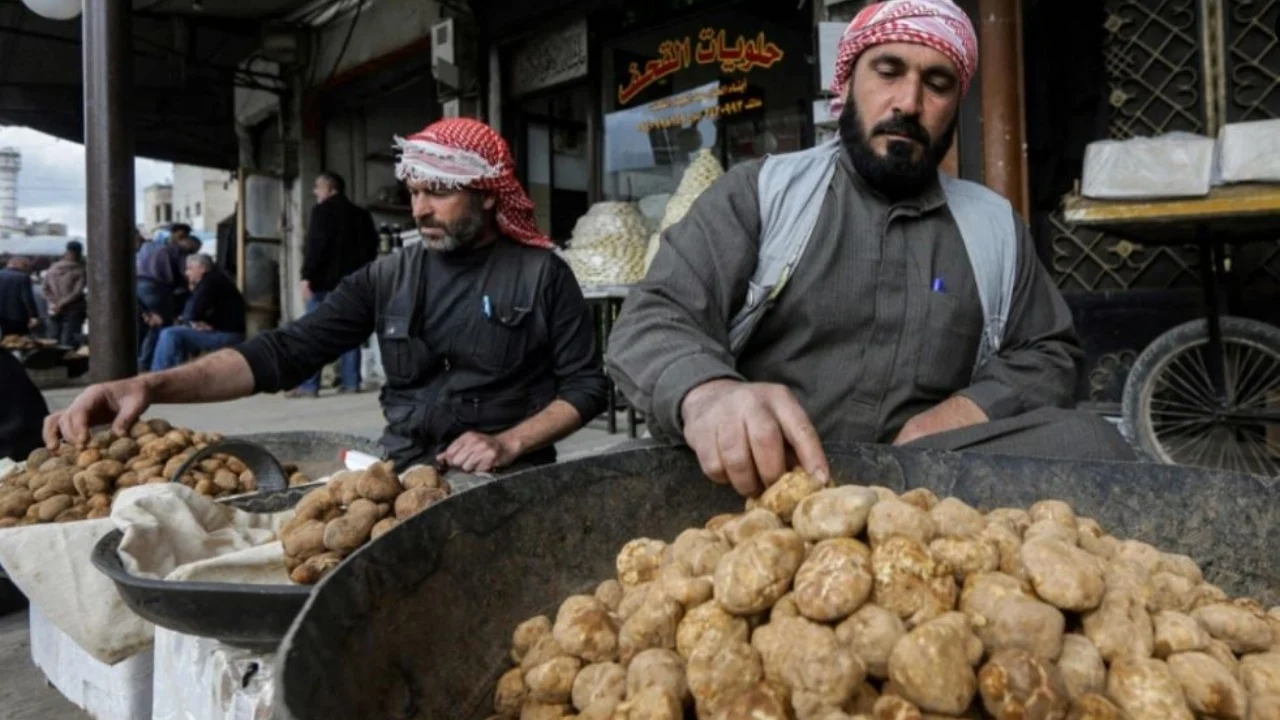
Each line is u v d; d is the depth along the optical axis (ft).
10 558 4.51
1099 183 10.52
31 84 33.83
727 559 2.77
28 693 6.66
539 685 2.83
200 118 35.99
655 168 19.52
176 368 6.67
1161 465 3.54
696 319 4.99
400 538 2.72
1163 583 2.87
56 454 6.15
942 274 5.38
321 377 26.68
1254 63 12.63
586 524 3.50
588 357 7.59
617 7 19.54
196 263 25.50
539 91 21.77
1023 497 3.73
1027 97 13.74
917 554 2.60
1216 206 9.89
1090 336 13.73
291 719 1.71
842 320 5.34
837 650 2.39
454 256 7.46
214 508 4.77
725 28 17.89
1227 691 2.40
